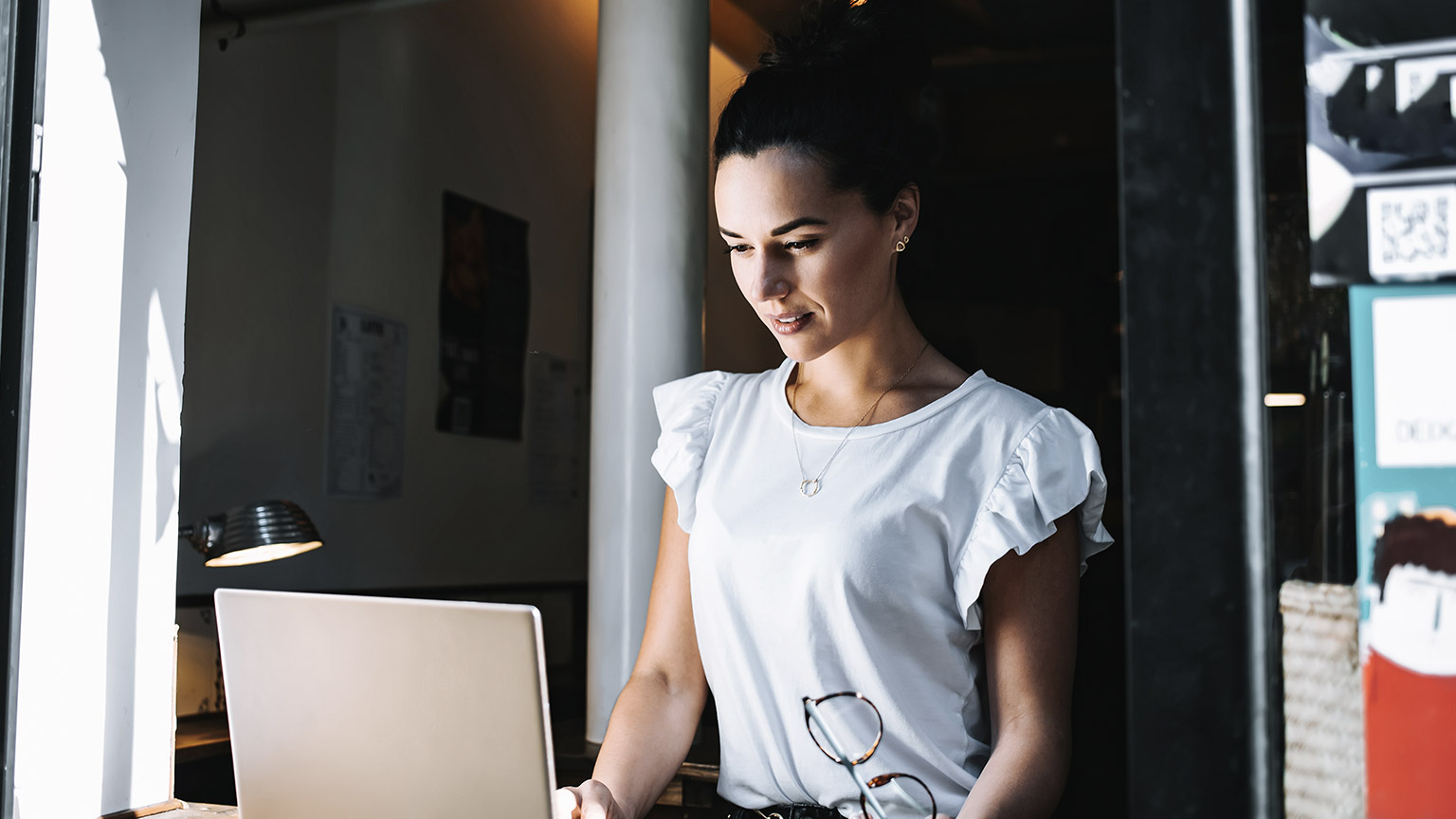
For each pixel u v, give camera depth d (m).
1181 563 0.76
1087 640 4.49
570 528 4.67
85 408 1.46
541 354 4.51
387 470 3.66
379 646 1.02
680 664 1.40
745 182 1.19
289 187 3.29
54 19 1.42
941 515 1.21
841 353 1.31
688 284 2.70
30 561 1.38
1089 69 6.13
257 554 2.43
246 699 1.12
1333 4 0.76
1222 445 0.76
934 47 5.80
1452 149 0.73
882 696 1.19
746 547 1.26
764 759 1.25
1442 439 0.73
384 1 3.13
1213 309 0.77
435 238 3.91
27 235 1.28
